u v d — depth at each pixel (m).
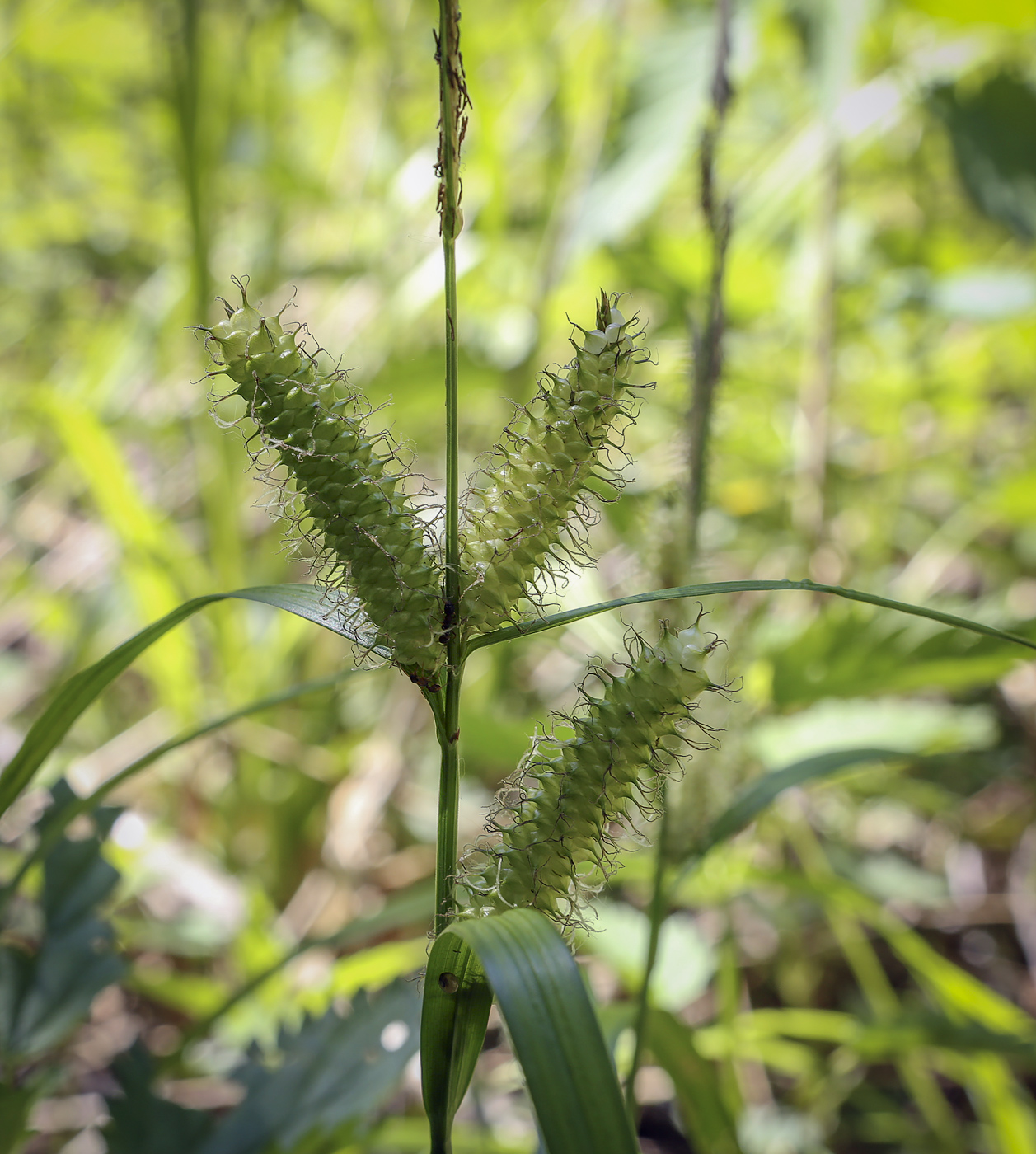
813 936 0.33
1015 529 0.40
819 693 0.25
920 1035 0.22
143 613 0.30
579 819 0.12
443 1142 0.12
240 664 0.31
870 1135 0.28
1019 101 0.33
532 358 0.32
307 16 0.46
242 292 0.12
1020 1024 0.22
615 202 0.33
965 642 0.23
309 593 0.13
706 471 0.17
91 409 0.39
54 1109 0.25
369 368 0.34
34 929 0.19
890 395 0.40
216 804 0.32
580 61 0.39
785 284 0.39
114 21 0.45
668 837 0.17
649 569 0.17
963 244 0.45
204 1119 0.18
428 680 0.12
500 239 0.36
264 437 0.12
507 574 0.12
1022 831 0.35
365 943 0.31
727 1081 0.25
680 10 0.34
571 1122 0.10
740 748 0.19
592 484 0.24
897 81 0.34
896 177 0.45
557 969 0.10
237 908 0.27
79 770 0.33
